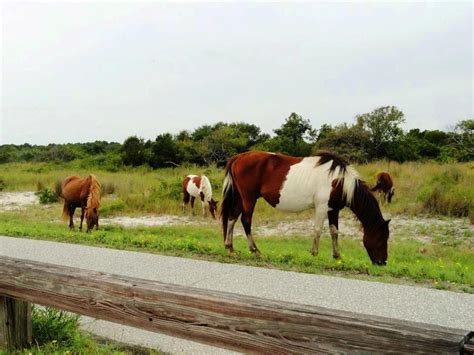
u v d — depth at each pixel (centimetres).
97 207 1068
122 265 664
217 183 1759
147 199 1562
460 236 997
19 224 1205
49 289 291
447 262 740
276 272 615
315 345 189
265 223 1217
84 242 866
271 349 202
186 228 1145
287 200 740
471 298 494
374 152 2672
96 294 268
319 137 3306
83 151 4306
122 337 384
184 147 3384
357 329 178
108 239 888
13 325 336
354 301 484
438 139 3088
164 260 697
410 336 166
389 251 850
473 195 1205
